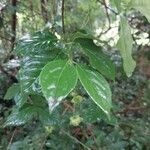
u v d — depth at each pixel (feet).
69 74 0.85
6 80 3.58
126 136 3.23
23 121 1.29
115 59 4.11
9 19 3.54
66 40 1.13
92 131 2.28
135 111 3.96
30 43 1.12
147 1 0.98
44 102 1.33
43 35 1.13
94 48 1.11
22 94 1.12
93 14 3.74
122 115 3.59
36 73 1.08
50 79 0.84
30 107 1.32
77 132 2.12
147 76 4.69
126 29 1.04
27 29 3.41
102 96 0.87
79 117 1.36
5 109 3.34
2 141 2.69
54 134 2.27
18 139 2.72
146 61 4.81
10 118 1.31
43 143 2.09
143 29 4.42
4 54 3.34
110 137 2.90
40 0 2.35
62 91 0.83
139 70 4.73
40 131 2.40
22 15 3.46
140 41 4.70
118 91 4.06
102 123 3.01
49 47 1.11
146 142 3.23
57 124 1.36
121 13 1.05
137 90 4.33
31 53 1.10
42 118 1.34
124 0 1.06
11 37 3.44
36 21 2.97
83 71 0.88
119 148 2.71
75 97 1.37
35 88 1.07
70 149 2.24
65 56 1.09
